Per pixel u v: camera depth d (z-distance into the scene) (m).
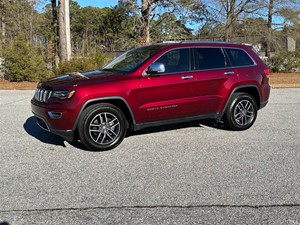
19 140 5.50
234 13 24.83
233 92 5.96
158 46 5.62
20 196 3.42
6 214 3.05
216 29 26.53
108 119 5.00
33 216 3.02
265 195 3.45
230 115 6.04
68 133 4.72
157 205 3.23
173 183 3.75
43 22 35.56
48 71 17.16
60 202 3.29
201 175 3.99
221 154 4.79
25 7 36.47
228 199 3.36
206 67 5.70
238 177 3.93
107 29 34.53
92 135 4.88
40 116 4.93
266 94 6.39
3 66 16.20
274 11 25.06
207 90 5.66
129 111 5.04
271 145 5.25
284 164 4.38
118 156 4.71
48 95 4.80
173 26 27.03
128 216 3.02
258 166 4.30
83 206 3.21
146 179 3.87
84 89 4.69
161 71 5.05
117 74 5.15
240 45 6.25
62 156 4.70
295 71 25.14
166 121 5.44
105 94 4.79
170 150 4.99
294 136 5.81
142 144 5.31
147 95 5.11
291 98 10.90
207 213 3.07
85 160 4.53
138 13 24.47
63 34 17.45
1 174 4.00
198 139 5.62
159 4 24.44
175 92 5.34
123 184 3.72
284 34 26.55
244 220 2.95
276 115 7.77
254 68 6.20
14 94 11.68
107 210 3.13
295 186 3.68
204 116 5.79
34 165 4.32
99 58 15.45
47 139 5.57
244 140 5.55
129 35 26.97
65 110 4.61
